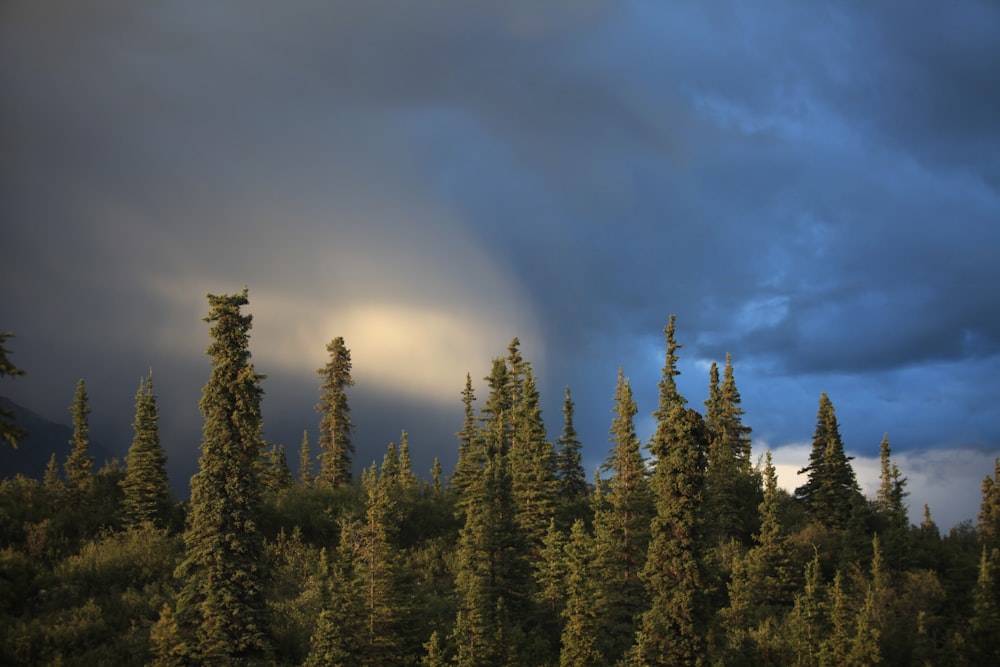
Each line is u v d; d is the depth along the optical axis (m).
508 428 80.06
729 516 81.44
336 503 72.56
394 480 90.19
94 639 44.22
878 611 58.53
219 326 42.09
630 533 56.91
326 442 87.81
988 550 71.06
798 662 50.28
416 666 44.47
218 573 40.34
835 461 85.88
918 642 54.41
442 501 81.50
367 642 43.56
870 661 48.31
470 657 43.44
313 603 50.88
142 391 68.00
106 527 63.19
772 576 66.06
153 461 66.38
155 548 57.72
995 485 81.00
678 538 45.09
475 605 46.44
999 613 54.97
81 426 73.31
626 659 44.59
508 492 55.72
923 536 84.81
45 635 43.25
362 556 47.38
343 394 87.81
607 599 53.09
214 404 41.62
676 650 43.06
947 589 64.81
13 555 53.56
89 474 71.69
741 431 95.81
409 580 47.59
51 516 62.62
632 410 61.41
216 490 41.12
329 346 88.19
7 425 22.16
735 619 56.00
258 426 42.59
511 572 54.06
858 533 71.56
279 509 69.81
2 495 64.19
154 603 48.72
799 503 91.69
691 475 45.84
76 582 51.53
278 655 43.62
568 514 76.94
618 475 61.12
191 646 39.19
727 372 96.69
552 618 52.75
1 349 21.91
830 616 52.91
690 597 43.56
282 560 61.03
